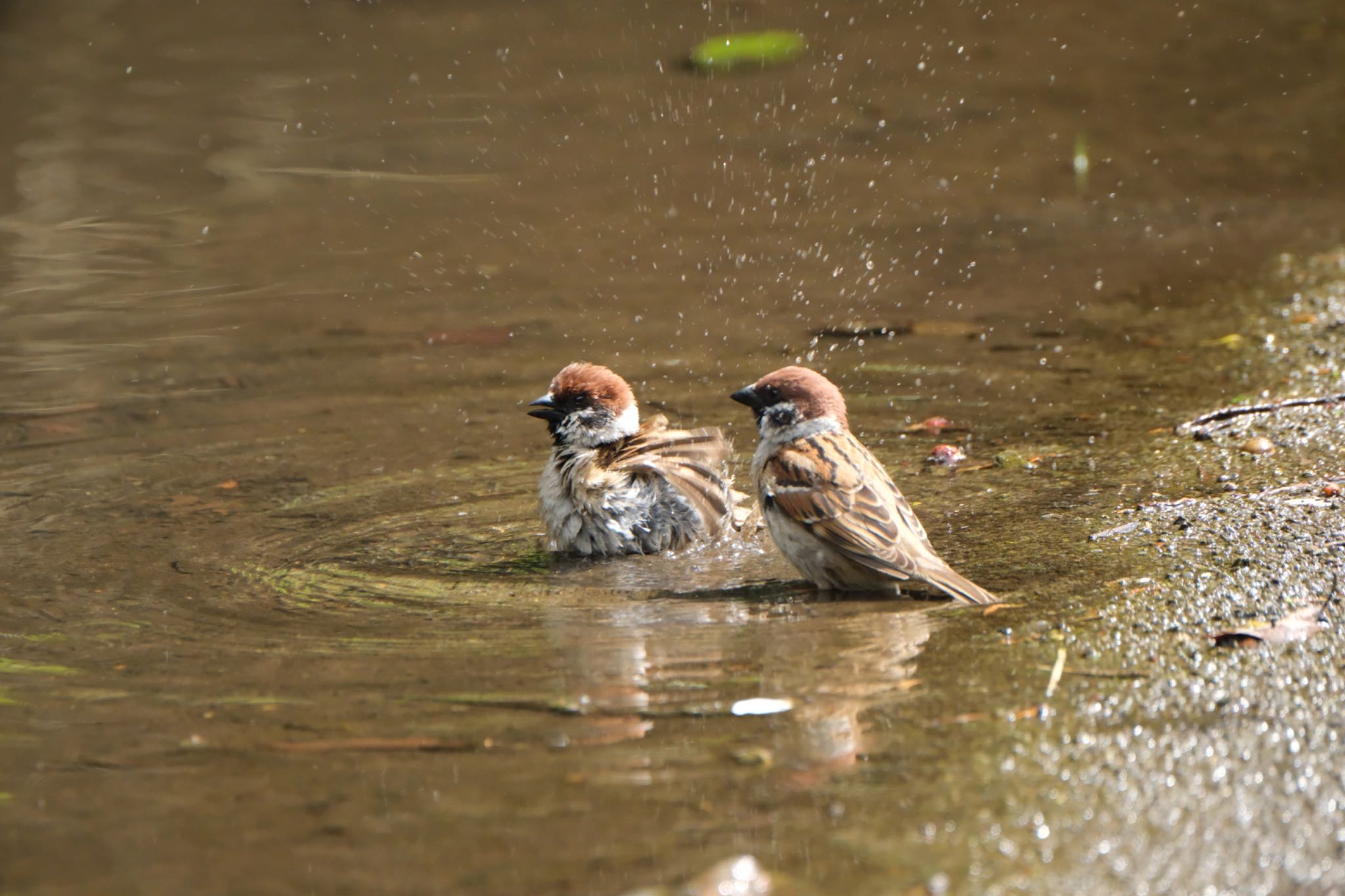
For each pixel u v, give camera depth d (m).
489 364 14.94
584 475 10.23
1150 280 16.78
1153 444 11.77
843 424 10.14
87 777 6.77
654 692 7.53
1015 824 6.10
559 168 22.23
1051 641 7.99
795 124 23.94
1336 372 13.14
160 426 13.28
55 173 22.28
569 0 31.55
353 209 20.69
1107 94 24.80
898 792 6.38
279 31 30.12
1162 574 8.91
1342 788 6.29
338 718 7.31
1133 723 6.96
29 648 8.49
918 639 8.16
